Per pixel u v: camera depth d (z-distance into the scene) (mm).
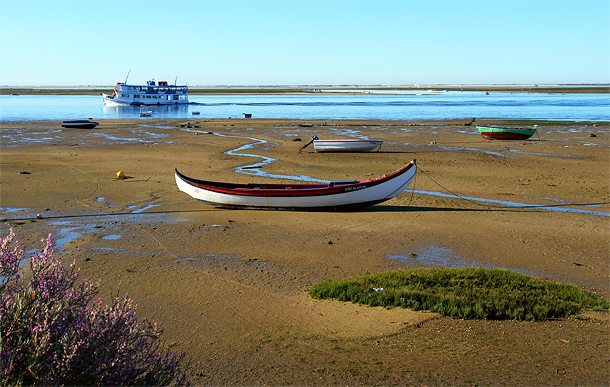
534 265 14375
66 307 5445
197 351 8531
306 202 20719
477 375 7547
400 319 9898
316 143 39000
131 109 108625
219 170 30250
